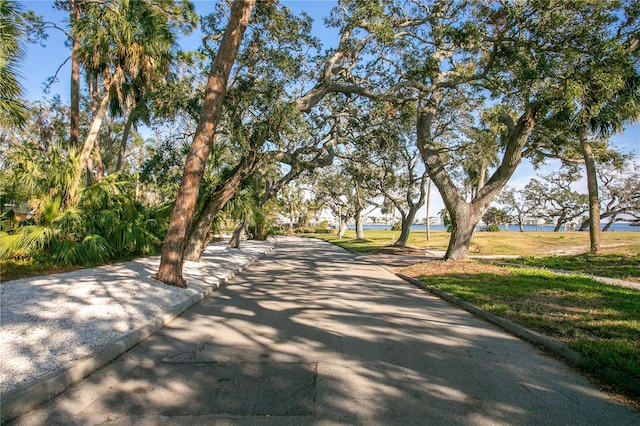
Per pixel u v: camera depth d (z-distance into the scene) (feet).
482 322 21.84
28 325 17.62
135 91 51.29
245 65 47.52
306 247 97.60
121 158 63.72
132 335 17.69
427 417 11.01
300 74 49.65
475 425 10.57
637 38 37.78
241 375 14.12
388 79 51.44
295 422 10.71
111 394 12.57
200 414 11.20
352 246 96.63
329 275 42.98
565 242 92.68
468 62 46.85
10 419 10.93
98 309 21.01
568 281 32.60
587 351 15.11
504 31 35.88
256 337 18.89
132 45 45.16
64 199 39.73
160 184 57.16
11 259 34.30
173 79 56.75
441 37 40.86
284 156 55.52
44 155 39.83
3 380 12.30
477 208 48.42
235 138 44.32
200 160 30.81
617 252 54.49
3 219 37.68
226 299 28.68
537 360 15.70
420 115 49.24
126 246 45.47
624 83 36.01
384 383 13.38
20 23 35.42
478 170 98.78
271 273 44.73
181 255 30.48
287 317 23.00
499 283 31.96
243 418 10.94
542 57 34.96
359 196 125.18
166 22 51.55
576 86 32.73
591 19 34.32
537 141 62.03
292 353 16.53
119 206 45.57
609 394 12.55
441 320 22.31
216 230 56.03
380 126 59.88
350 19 42.57
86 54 45.68
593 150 66.54
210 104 31.07
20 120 34.50
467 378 13.83
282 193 170.60
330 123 64.34
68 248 35.42
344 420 10.82
